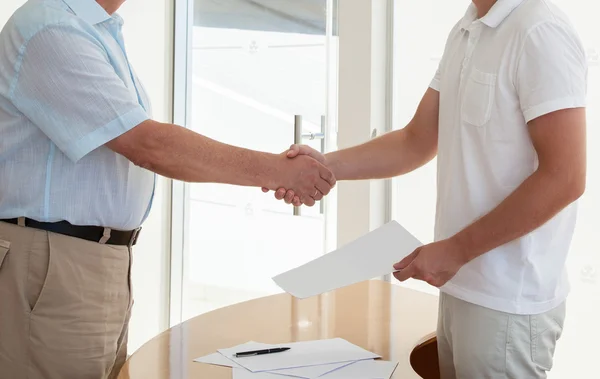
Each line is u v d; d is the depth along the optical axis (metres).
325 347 1.77
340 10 3.06
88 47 1.81
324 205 3.32
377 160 2.10
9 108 1.85
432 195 3.00
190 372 1.61
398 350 1.76
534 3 1.53
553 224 1.57
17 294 1.85
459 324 1.64
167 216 3.75
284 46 3.38
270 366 1.63
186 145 1.91
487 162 1.57
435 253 1.57
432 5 2.93
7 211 1.87
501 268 1.57
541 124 1.47
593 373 2.67
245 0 3.49
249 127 3.56
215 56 3.63
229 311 2.11
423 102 2.01
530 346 1.59
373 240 1.74
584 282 2.67
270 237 3.54
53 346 1.87
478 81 1.57
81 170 1.87
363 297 2.27
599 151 2.62
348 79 3.06
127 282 2.03
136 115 1.84
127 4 3.42
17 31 1.81
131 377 1.58
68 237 1.87
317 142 3.32
